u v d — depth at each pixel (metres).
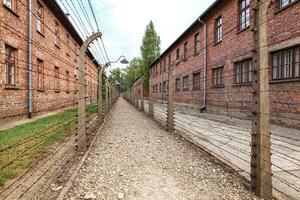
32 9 11.41
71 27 18.44
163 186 3.66
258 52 3.23
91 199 3.20
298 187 3.51
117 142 6.89
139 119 13.39
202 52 17.31
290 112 8.71
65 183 3.61
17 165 4.16
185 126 9.68
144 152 5.72
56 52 15.66
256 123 3.30
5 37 8.99
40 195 3.16
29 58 10.97
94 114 13.38
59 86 16.45
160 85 33.47
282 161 4.73
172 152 5.71
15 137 6.20
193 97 19.23
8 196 3.07
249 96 11.20
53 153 5.24
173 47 26.25
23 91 10.52
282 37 9.26
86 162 4.82
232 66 13.00
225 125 9.62
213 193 3.40
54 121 9.54
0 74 8.58
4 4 8.84
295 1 8.53
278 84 9.31
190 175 4.13
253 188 3.39
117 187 3.61
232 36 13.02
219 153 5.47
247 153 5.41
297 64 8.63
